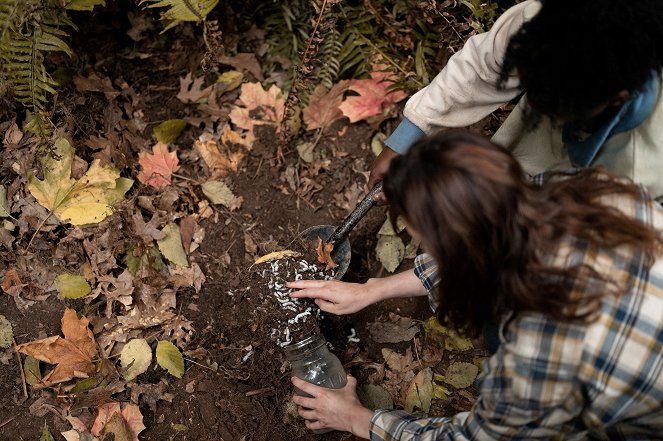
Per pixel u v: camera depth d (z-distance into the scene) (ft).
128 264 6.02
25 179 6.16
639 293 3.31
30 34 5.60
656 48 3.47
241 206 6.52
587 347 3.31
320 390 5.16
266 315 5.51
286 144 6.77
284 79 7.12
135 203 6.28
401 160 3.23
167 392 5.72
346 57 7.08
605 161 4.45
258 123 6.79
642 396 3.45
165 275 6.12
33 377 5.58
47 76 5.95
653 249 3.35
